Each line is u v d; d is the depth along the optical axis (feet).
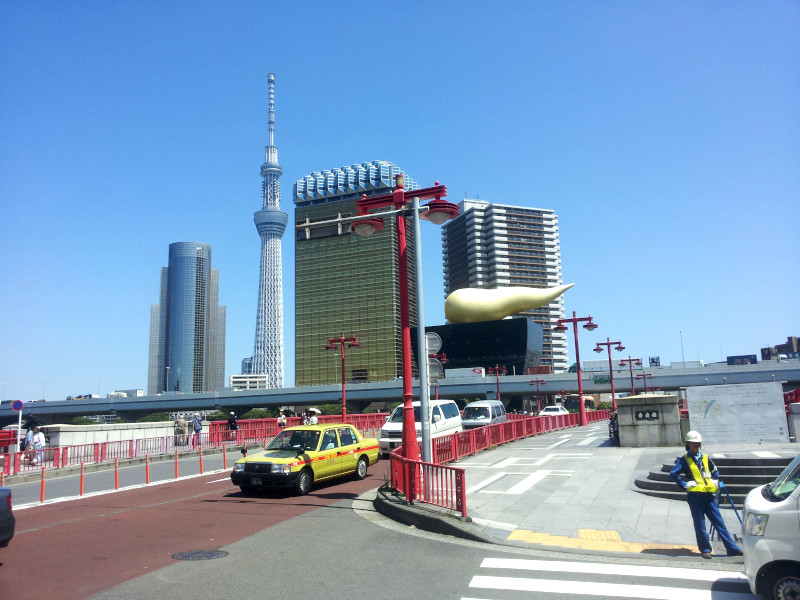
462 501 35.09
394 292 555.28
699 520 27.71
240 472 48.32
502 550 29.71
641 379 320.50
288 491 50.01
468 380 339.36
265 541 32.24
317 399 394.52
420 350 45.06
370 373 546.67
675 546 29.60
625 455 61.87
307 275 589.73
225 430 104.06
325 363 567.59
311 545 31.19
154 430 104.12
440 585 24.16
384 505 40.14
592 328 142.20
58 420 478.18
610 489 44.57
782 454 45.80
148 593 23.29
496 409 107.45
